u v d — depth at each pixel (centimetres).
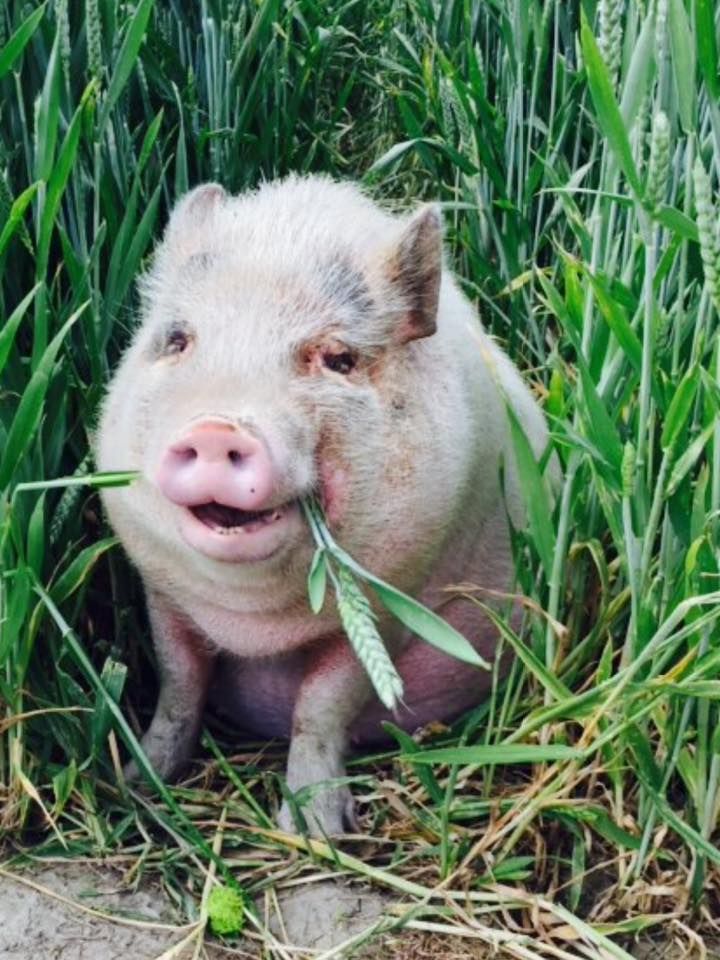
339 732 93
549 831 86
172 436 74
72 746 89
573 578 92
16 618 83
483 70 129
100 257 104
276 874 83
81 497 96
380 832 88
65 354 95
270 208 88
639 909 82
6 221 92
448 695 102
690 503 83
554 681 82
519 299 116
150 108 111
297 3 133
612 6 74
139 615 103
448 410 88
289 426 76
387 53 148
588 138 122
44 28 100
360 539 84
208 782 94
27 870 83
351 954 78
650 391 79
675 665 84
